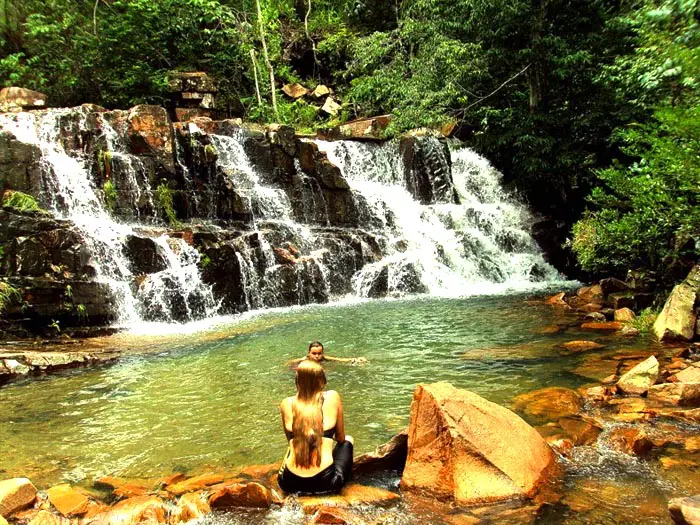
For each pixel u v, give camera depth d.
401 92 19.78
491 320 10.02
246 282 12.86
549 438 4.45
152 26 20.19
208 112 20.00
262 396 6.17
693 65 5.91
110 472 4.33
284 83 25.19
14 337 9.57
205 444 4.85
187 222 13.65
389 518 3.42
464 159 20.44
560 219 19.56
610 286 11.38
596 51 18.97
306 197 15.90
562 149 18.70
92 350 8.78
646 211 9.11
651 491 3.57
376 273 14.34
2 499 3.56
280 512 3.56
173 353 8.50
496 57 20.11
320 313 11.84
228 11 22.44
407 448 4.11
